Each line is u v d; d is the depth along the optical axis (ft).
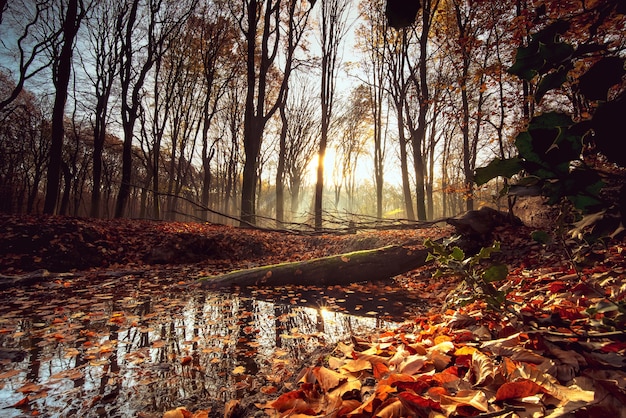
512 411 3.60
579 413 3.31
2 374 7.73
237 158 107.86
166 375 7.71
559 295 8.27
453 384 4.76
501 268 4.74
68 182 71.82
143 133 77.36
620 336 3.99
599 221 1.58
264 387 7.00
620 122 1.33
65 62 37.29
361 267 19.36
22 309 13.66
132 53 55.47
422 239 23.86
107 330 11.07
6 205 98.53
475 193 35.58
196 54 75.77
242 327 11.55
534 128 1.48
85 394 6.84
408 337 8.09
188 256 28.55
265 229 33.81
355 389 5.11
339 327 11.68
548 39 1.73
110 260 25.02
